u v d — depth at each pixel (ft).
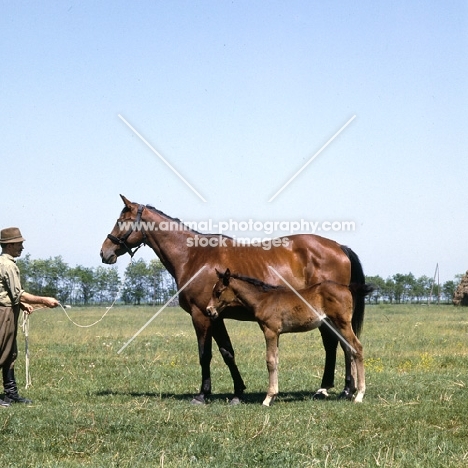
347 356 39.27
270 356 37.04
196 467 25.05
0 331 37.40
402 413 33.12
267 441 28.66
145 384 45.29
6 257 37.83
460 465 25.29
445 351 64.80
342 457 26.58
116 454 27.07
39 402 38.47
